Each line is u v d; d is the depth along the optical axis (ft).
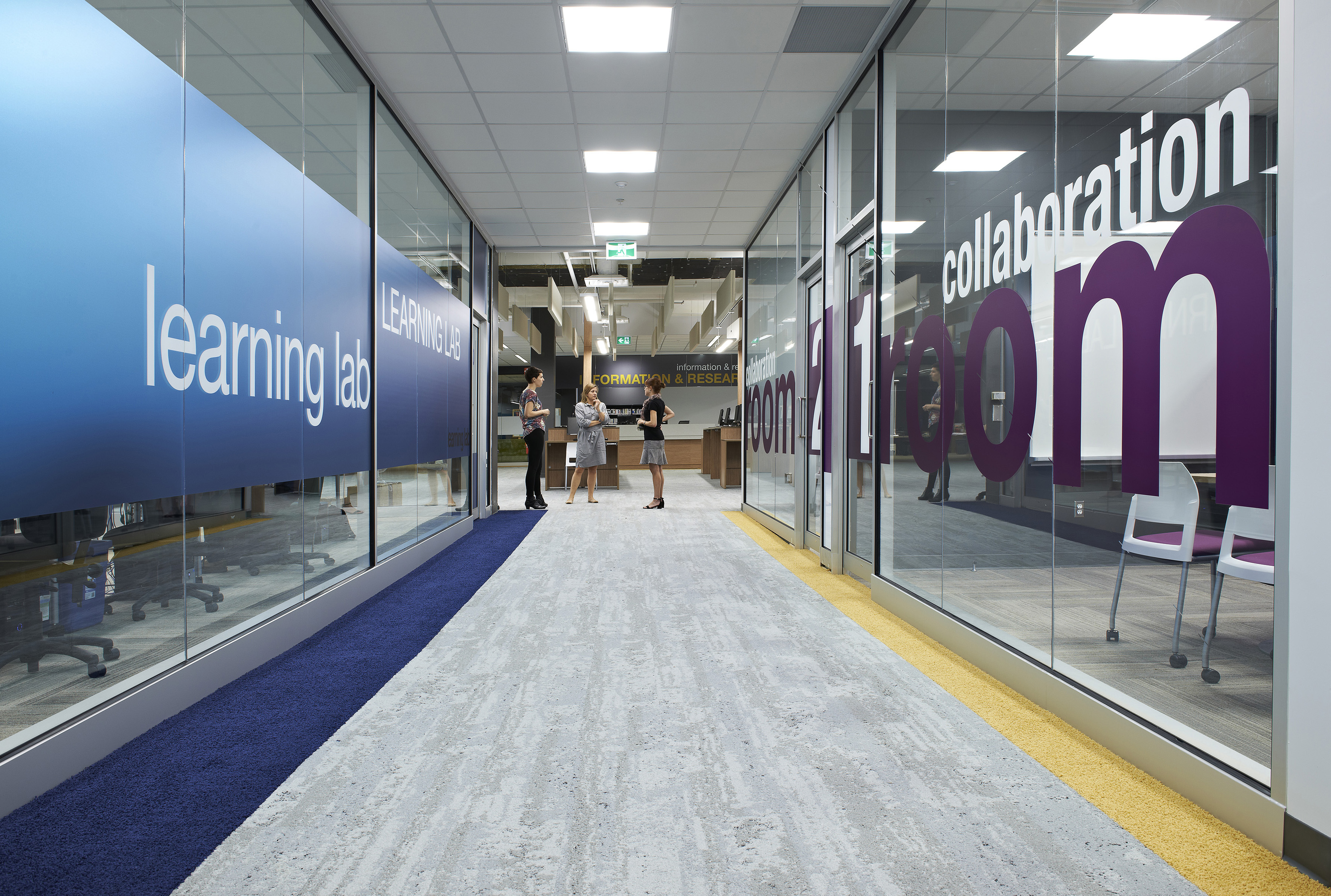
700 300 42.83
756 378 22.12
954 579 9.08
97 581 6.13
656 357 65.00
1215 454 5.06
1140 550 6.15
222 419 7.73
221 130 7.68
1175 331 5.34
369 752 5.89
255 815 4.88
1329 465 4.04
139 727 6.23
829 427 14.17
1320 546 4.10
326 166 10.59
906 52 10.75
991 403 8.31
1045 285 7.11
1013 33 7.70
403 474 14.10
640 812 4.91
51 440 5.37
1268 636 5.03
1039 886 4.07
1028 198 7.42
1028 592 7.82
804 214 16.49
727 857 4.36
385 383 13.07
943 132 9.46
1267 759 4.85
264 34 8.70
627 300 43.09
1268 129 4.43
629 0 10.45
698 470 51.26
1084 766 5.59
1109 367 6.20
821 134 15.07
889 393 11.26
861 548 12.96
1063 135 6.74
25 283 5.09
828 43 11.60
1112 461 6.26
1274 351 4.45
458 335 19.21
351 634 9.57
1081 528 6.82
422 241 15.94
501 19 10.87
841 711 6.74
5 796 4.88
